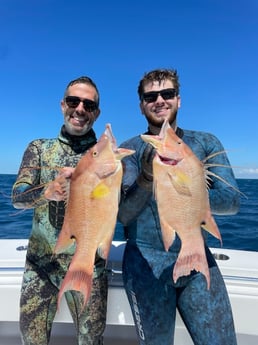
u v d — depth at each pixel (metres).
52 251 2.16
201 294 1.86
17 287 2.49
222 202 1.86
